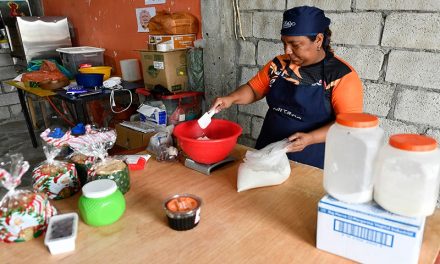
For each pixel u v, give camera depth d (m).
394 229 0.73
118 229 0.94
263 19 2.29
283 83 1.56
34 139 3.78
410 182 0.70
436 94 1.74
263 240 0.89
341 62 1.46
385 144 0.78
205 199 1.09
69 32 4.12
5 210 0.88
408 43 1.75
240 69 2.55
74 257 0.84
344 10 1.91
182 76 2.72
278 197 1.10
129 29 3.44
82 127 1.24
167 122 2.70
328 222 0.81
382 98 1.92
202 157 1.27
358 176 0.77
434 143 0.71
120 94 2.84
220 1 2.47
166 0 2.93
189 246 0.87
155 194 1.14
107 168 1.11
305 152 1.64
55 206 1.07
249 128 2.67
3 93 4.71
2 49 4.53
